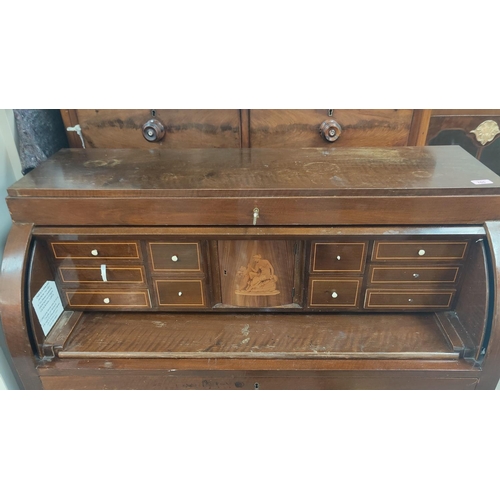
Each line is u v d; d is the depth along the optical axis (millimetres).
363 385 1164
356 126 1410
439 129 1482
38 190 1077
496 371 1114
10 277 1076
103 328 1250
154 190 1065
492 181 1089
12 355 1124
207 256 1178
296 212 1080
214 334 1221
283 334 1216
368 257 1150
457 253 1140
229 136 1427
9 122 1242
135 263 1181
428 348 1158
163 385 1182
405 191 1053
